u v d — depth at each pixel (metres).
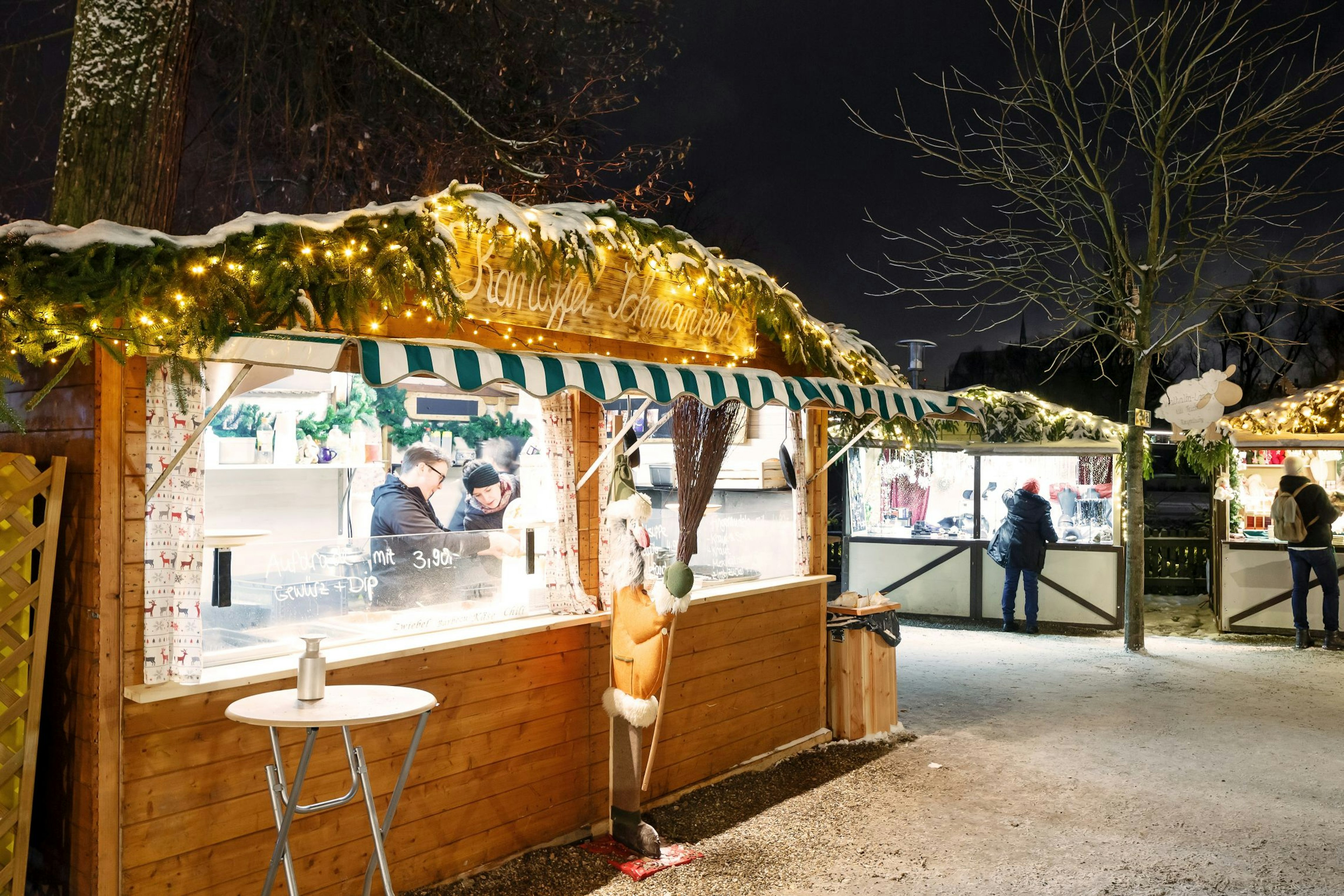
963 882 4.99
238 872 4.05
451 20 11.20
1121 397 23.17
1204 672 10.35
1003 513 13.61
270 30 9.50
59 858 3.89
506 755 5.10
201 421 3.93
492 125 11.61
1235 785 6.57
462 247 4.75
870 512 14.22
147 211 5.56
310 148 10.44
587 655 5.55
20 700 3.76
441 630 5.02
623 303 5.68
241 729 4.07
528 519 5.77
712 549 7.61
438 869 4.77
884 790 6.42
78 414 3.83
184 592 3.89
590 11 11.58
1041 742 7.61
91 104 5.48
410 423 5.95
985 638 12.56
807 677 7.38
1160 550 15.42
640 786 5.27
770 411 7.62
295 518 5.77
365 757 4.46
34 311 3.46
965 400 7.39
